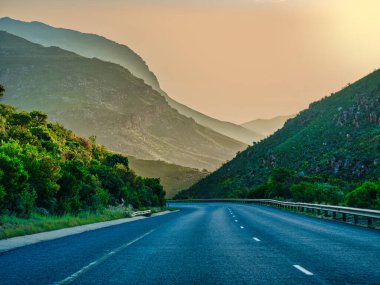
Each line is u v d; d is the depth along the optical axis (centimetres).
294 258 1212
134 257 1255
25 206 2873
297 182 9656
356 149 10681
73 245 1580
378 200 3916
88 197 4156
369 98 12681
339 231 2128
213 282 888
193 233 2092
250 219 3319
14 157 3103
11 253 1352
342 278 912
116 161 8875
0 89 5241
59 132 9169
